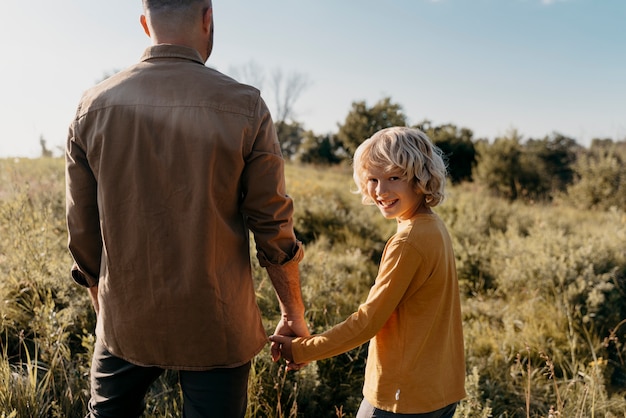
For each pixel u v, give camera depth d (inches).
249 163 61.1
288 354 73.9
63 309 121.0
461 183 794.2
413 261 66.2
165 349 62.2
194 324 61.1
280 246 65.7
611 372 142.6
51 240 157.6
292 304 71.8
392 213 69.9
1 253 150.4
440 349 69.3
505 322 160.2
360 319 68.3
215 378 64.0
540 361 141.7
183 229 59.2
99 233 67.1
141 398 71.1
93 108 60.6
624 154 549.3
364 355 134.3
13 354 116.0
